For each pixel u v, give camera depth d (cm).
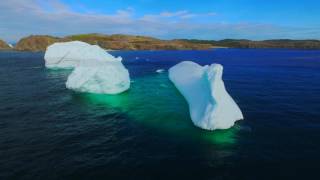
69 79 3177
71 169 1283
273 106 2428
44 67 5662
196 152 1459
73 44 5409
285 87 3406
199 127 1827
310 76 4431
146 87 3347
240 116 2003
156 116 2108
